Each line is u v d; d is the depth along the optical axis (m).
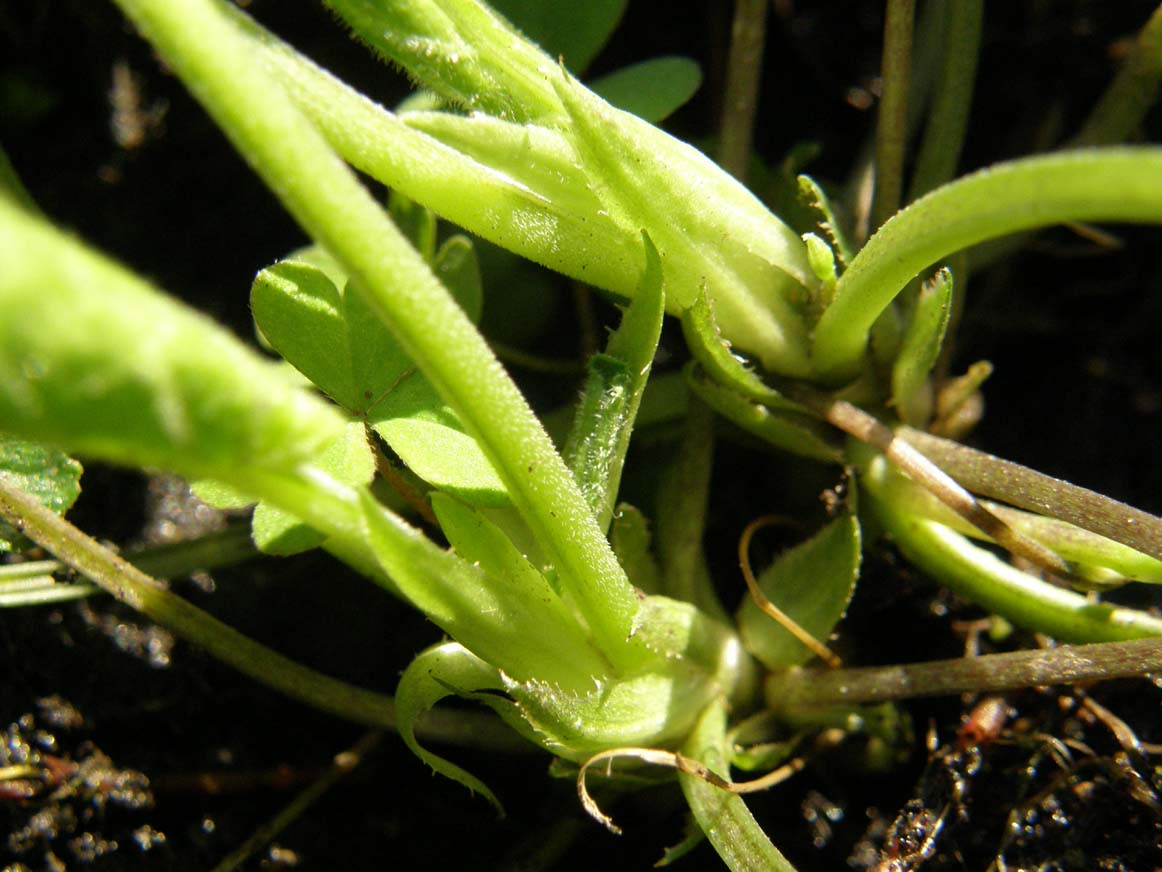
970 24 0.07
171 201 0.09
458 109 0.06
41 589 0.06
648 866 0.07
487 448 0.05
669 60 0.07
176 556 0.07
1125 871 0.06
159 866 0.06
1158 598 0.07
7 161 0.06
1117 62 0.09
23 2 0.09
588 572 0.05
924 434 0.06
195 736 0.07
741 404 0.06
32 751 0.07
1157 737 0.06
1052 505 0.06
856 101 0.09
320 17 0.09
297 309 0.06
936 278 0.06
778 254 0.06
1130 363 0.08
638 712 0.06
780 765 0.07
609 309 0.08
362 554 0.06
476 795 0.07
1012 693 0.06
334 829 0.07
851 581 0.06
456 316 0.05
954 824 0.06
